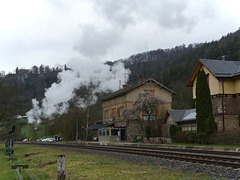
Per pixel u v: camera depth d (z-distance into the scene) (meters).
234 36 100.50
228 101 28.06
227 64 30.62
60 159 8.12
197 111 27.86
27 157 23.95
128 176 10.73
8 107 35.12
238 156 14.48
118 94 44.47
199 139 27.09
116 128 41.03
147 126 37.81
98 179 10.47
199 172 10.73
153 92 44.38
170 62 142.50
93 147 25.95
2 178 11.77
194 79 33.09
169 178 9.91
